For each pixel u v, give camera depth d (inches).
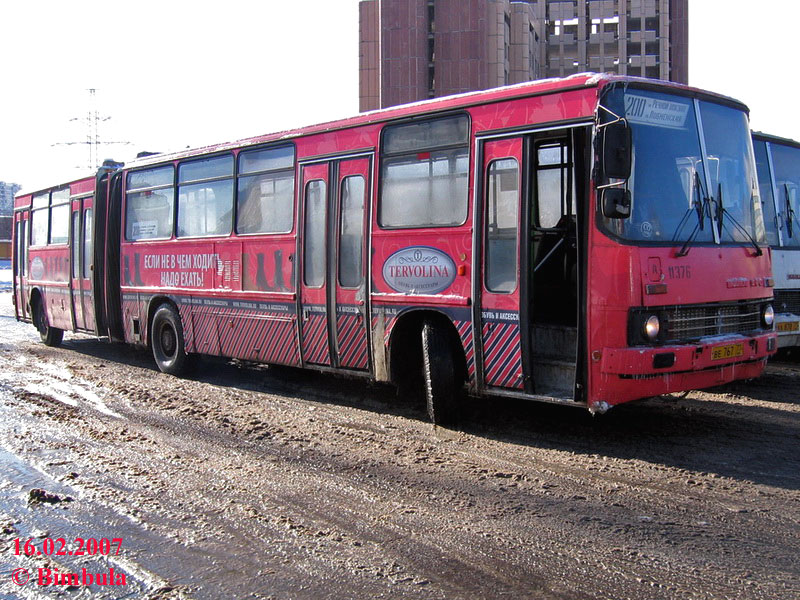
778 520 208.5
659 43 2647.6
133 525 213.0
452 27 2224.4
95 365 519.2
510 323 289.6
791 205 470.9
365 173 347.6
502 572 177.8
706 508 218.2
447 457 274.2
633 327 261.0
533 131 281.6
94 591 173.9
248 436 311.9
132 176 513.0
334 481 249.0
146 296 496.4
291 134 386.3
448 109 312.0
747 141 316.5
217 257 434.0
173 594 170.7
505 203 291.4
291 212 386.3
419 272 322.3
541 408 350.6
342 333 359.3
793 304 452.1
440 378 319.0
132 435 314.7
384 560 186.1
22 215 681.0
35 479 256.4
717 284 284.0
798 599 161.5
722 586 168.2
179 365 468.1
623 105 269.7
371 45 2349.9
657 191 274.7
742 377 292.7
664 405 354.9
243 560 188.1
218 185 437.4
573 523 207.6
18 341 684.7
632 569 177.8
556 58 2753.4
